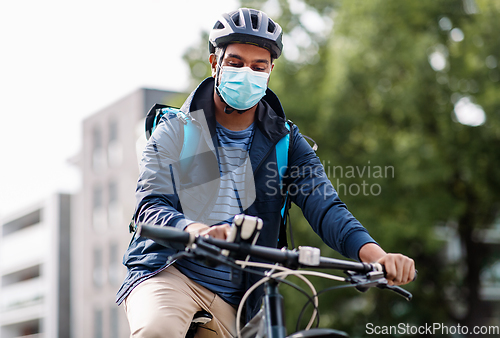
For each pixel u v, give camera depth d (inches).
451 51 759.1
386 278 93.1
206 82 128.5
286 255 85.7
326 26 882.1
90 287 2020.2
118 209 1940.2
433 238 712.4
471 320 847.1
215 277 119.0
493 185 761.0
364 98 762.2
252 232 82.9
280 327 86.2
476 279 853.8
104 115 2021.4
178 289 113.4
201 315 113.7
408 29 746.8
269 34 122.0
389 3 740.0
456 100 745.0
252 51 122.3
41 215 2605.8
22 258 2672.2
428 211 699.4
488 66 728.3
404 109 713.0
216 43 123.9
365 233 106.1
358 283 90.6
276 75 794.8
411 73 735.7
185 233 82.0
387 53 723.4
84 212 2070.6
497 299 1459.2
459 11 761.6
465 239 859.4
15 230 2955.2
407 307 836.6
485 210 810.2
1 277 2866.6
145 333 103.4
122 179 1921.8
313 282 685.3
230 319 120.6
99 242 2000.5
